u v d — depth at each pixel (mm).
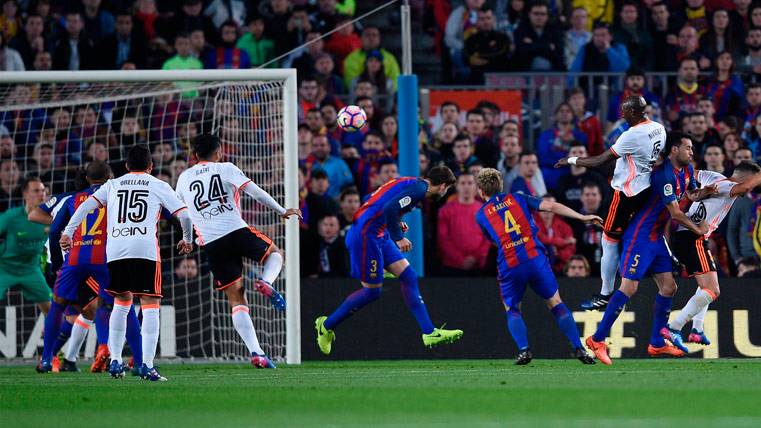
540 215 49875
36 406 23594
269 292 36094
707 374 31906
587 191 50156
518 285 36562
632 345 44688
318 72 60969
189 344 45750
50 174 51594
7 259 42906
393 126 54594
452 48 62969
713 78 58938
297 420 19906
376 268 38844
